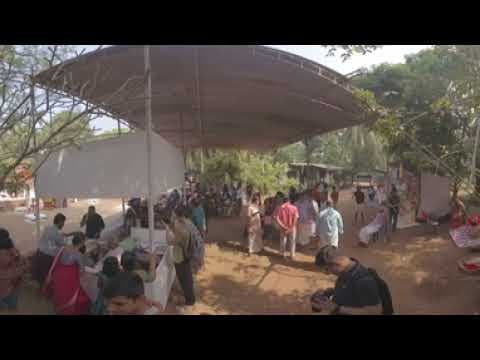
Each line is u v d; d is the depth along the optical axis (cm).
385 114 625
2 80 414
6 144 491
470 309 626
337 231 897
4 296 513
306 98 1060
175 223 642
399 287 782
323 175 4088
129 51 740
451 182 1289
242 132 1839
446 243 1072
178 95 1126
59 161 629
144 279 538
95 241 802
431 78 1593
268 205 1206
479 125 716
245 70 897
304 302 685
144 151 613
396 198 1327
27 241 1237
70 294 484
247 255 1017
